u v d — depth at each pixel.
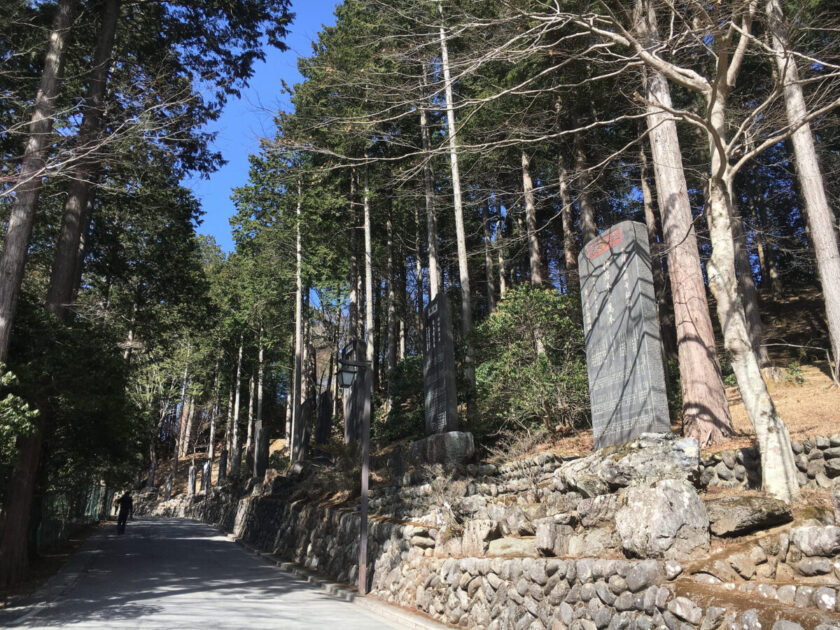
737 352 7.66
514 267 36.81
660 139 13.72
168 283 23.06
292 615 9.88
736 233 19.27
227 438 50.41
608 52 9.07
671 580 5.77
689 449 7.80
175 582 13.68
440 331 15.67
